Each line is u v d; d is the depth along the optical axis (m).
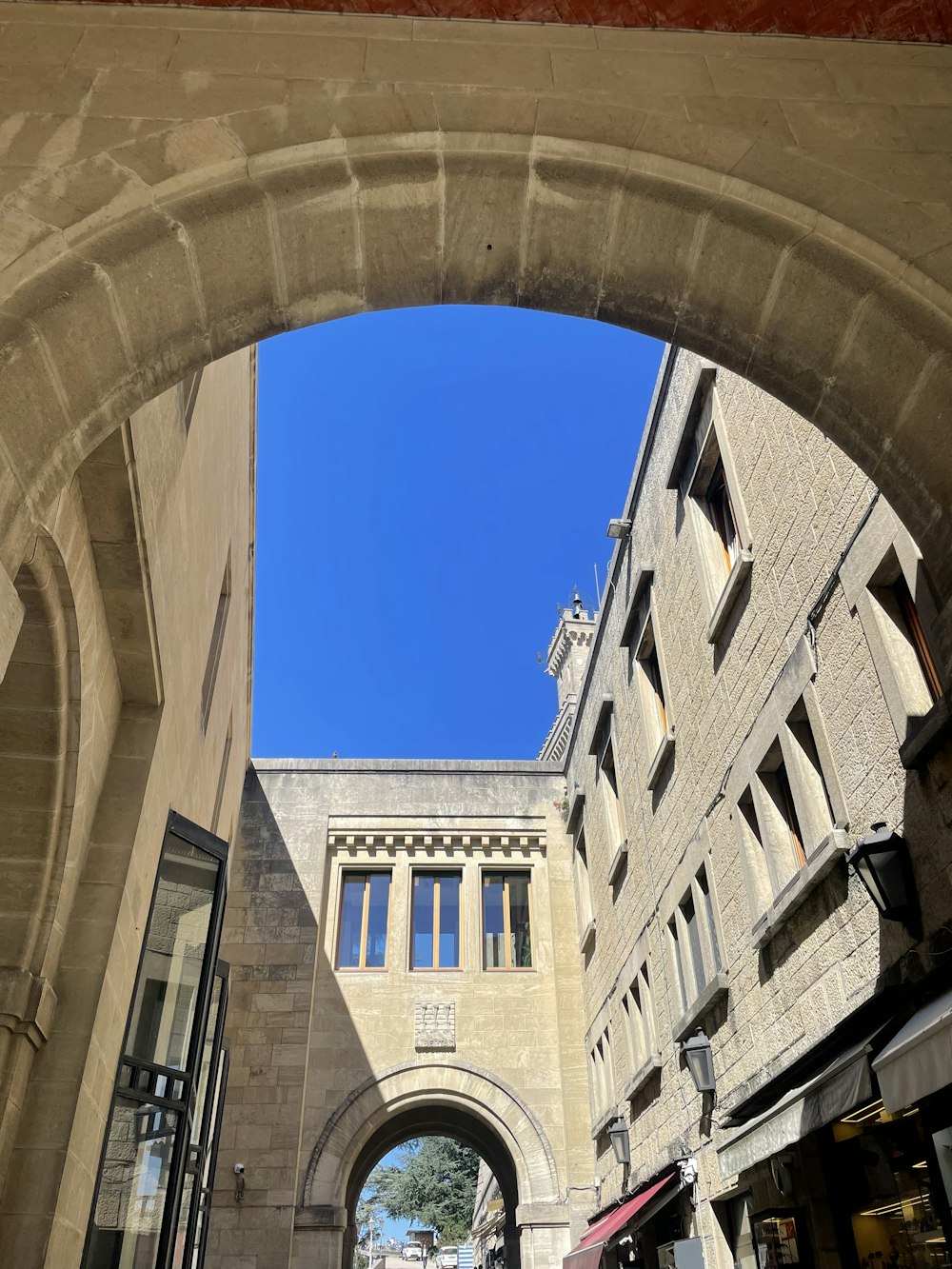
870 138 4.75
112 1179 7.25
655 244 4.74
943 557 4.52
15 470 3.66
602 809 16.30
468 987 18.48
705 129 4.69
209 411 9.77
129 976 7.34
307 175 4.37
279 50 4.64
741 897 9.08
